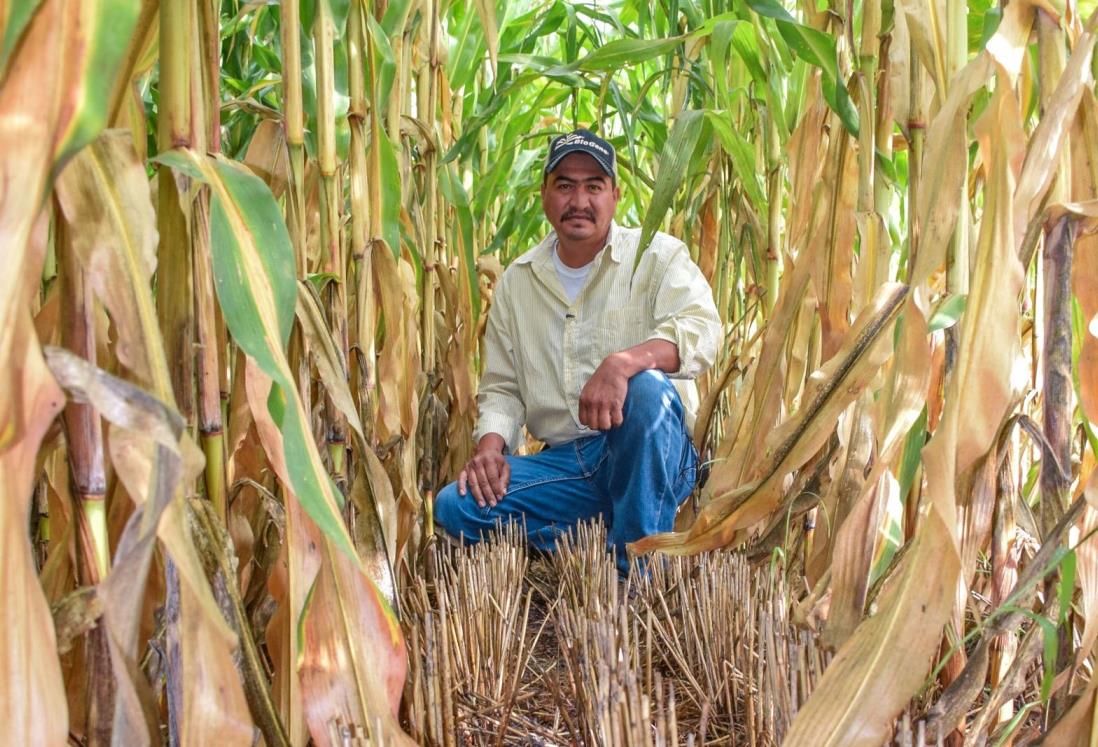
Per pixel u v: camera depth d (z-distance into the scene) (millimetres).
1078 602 822
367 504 771
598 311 1670
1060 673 704
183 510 485
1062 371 676
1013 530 774
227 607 601
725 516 1043
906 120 892
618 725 712
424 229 1478
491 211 2254
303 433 565
